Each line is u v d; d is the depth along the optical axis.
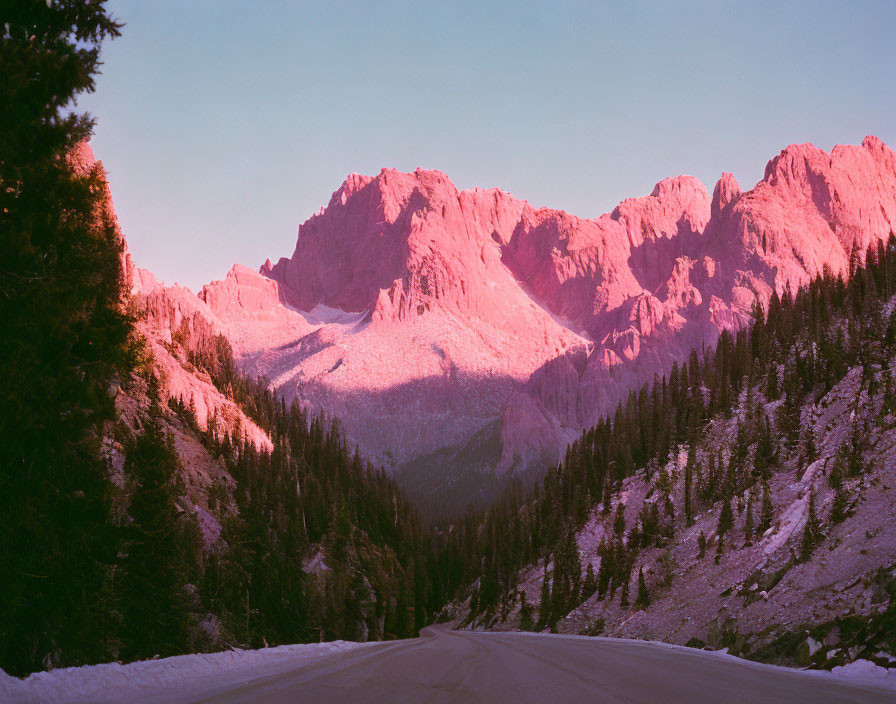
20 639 21.62
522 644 35.19
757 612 55.31
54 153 20.59
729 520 93.56
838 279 144.12
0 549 19.42
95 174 23.03
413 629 108.31
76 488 23.09
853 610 37.28
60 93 19.92
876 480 64.56
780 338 138.88
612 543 111.94
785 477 94.44
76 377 21.50
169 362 137.62
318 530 121.25
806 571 56.00
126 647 37.72
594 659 23.09
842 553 55.25
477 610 147.25
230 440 123.94
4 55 18.88
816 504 75.19
